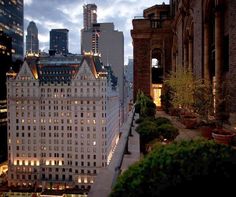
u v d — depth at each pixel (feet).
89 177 306.96
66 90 309.42
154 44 172.14
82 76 306.35
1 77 422.00
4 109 420.36
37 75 319.68
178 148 18.16
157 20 171.32
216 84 66.03
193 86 78.18
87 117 307.99
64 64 326.65
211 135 55.21
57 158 313.53
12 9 544.21
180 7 121.90
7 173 340.59
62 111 311.47
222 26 68.90
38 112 314.55
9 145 319.27
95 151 307.78
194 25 97.19
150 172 17.30
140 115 93.25
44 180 312.09
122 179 17.72
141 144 48.67
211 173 17.12
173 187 16.98
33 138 315.99
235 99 59.06
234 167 17.33
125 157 41.32
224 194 17.11
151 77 174.40
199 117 72.13
